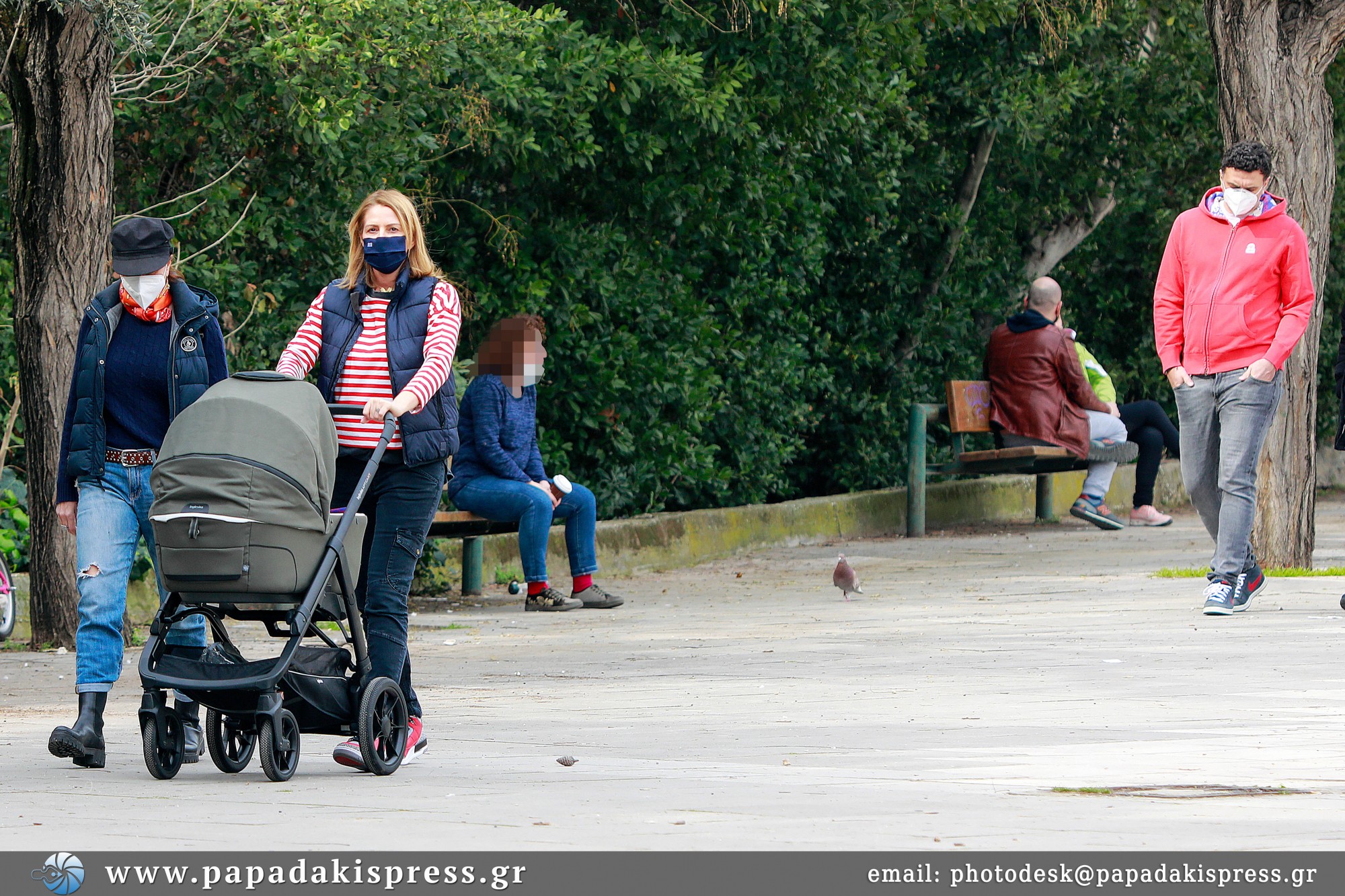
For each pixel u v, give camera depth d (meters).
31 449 35.78
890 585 45.16
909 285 70.81
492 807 16.80
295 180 44.81
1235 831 14.89
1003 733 21.14
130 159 43.94
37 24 34.12
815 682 27.00
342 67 41.03
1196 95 72.19
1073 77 67.94
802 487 71.88
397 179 46.81
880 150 66.19
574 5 54.06
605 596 42.88
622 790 17.66
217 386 20.08
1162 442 64.00
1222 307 35.28
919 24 63.00
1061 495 72.06
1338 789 17.03
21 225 35.34
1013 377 63.38
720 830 15.23
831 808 16.30
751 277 61.06
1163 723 21.61
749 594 45.19
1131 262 80.75
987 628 33.59
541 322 44.69
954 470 64.31
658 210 55.72
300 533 19.47
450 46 44.03
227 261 42.72
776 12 52.62
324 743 23.66
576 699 26.27
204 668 19.53
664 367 55.22
